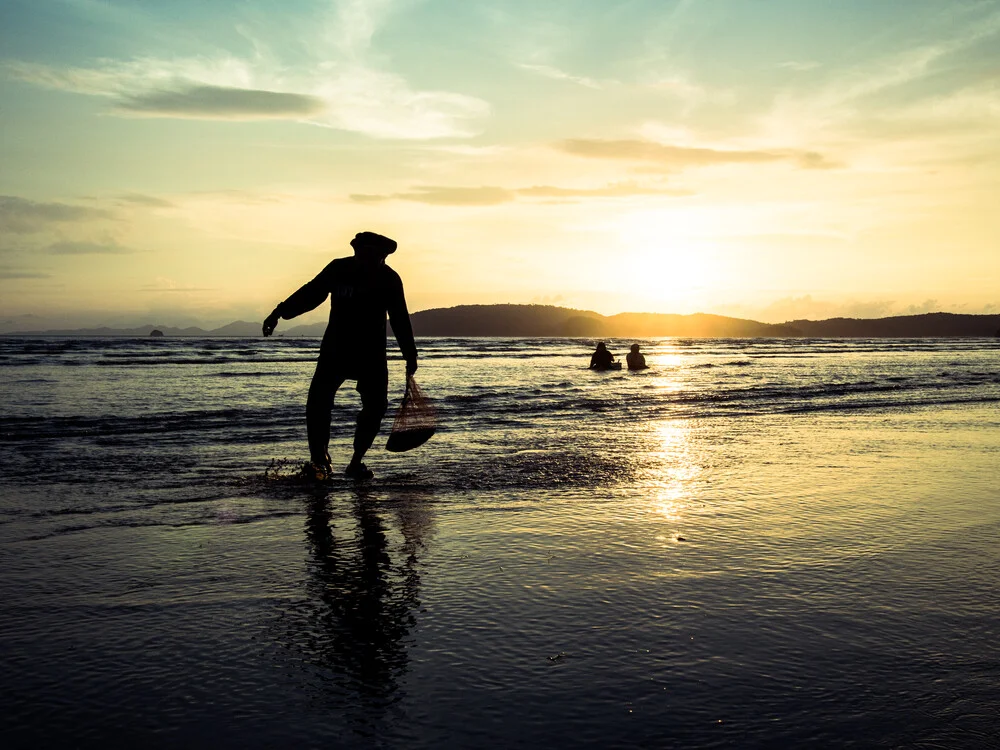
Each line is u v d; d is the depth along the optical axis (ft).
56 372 73.31
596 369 88.38
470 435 28.63
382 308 20.44
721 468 21.70
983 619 10.16
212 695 7.86
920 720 7.45
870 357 144.05
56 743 6.89
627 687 8.09
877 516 16.06
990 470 22.00
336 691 7.97
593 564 12.48
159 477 19.56
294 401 43.98
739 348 254.47
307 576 11.78
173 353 141.49
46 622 9.78
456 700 7.77
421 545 13.55
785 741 7.03
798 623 9.95
